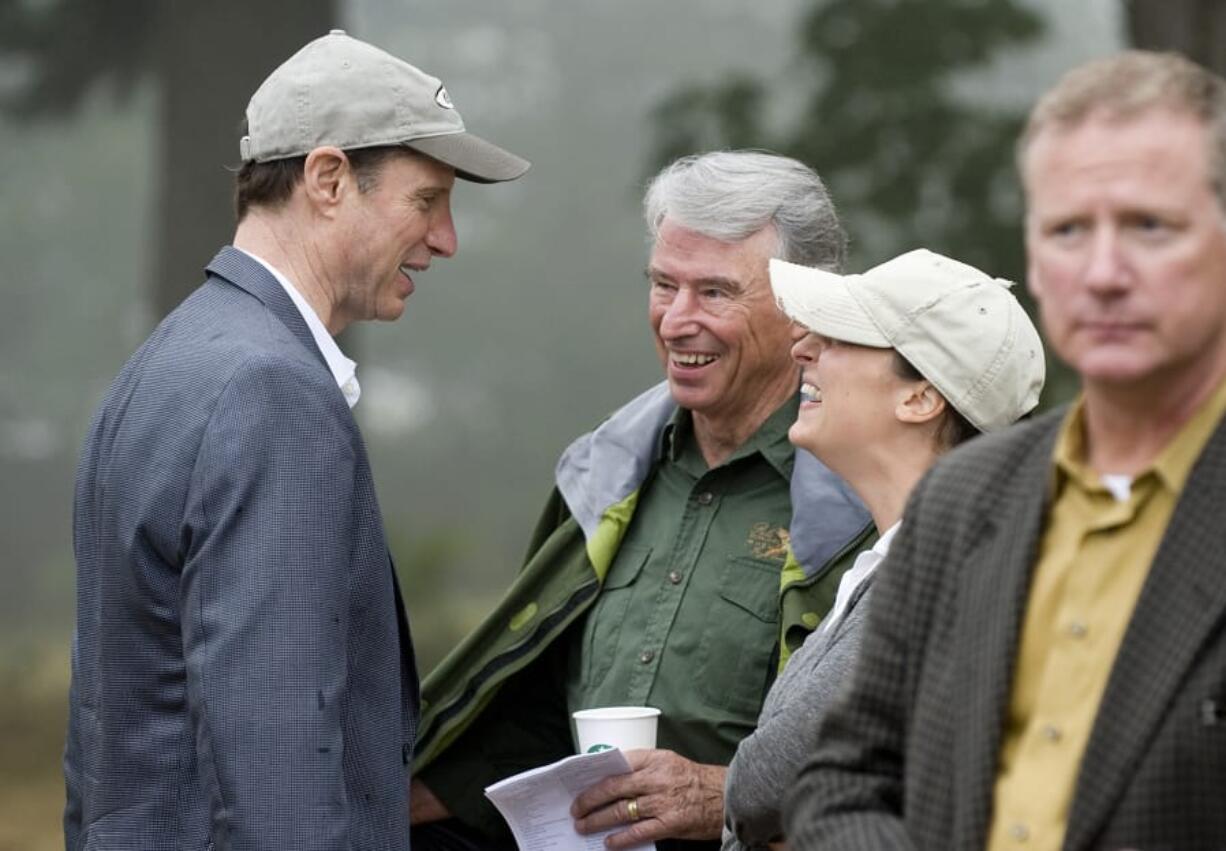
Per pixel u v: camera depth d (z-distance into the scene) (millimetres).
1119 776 4332
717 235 7895
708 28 102625
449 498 98562
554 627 8219
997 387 6480
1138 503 4531
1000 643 4590
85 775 7023
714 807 7461
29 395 88812
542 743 8562
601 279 103312
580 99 104062
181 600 6598
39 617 65000
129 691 6793
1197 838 4270
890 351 6539
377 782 6922
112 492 6812
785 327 7980
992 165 23781
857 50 24953
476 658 8398
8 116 33781
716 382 7965
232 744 6371
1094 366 4414
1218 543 4363
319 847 6355
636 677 7926
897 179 24000
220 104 28969
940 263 6664
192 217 29125
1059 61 41188
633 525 8297
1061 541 4641
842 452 6648
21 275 89188
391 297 7508
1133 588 4500
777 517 7961
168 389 6777
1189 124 4363
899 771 4949
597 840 7520
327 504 6629
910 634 4879
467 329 103000
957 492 4852
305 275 7289
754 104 25422
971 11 24969
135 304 89000
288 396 6672
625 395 102562
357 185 7312
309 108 7246
